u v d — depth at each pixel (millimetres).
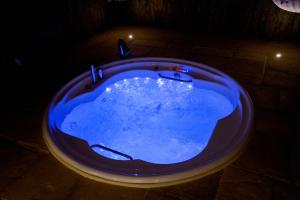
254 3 5512
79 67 4598
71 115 3631
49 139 2746
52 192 2295
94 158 2531
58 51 5270
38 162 2602
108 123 3996
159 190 2268
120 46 4566
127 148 3627
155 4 6555
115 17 7051
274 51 5055
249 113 3021
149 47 5410
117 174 2311
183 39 5844
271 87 3797
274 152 2605
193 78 3990
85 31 6109
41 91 3869
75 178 2414
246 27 5852
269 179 2338
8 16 4305
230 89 3674
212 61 4676
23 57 4523
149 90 4379
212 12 6031
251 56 4852
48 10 5012
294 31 5445
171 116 4062
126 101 4340
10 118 3258
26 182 2395
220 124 2963
